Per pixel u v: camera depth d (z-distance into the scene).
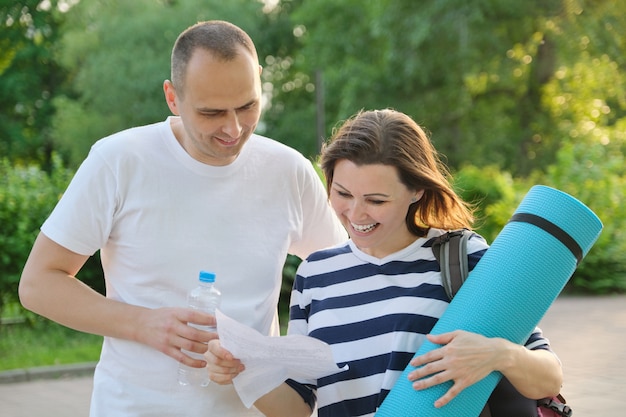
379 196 2.92
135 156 3.33
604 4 25.05
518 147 28.16
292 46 37.25
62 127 32.56
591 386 9.01
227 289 3.38
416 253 3.10
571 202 2.90
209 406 3.31
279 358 2.85
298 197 3.58
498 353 2.75
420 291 3.04
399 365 2.97
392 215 2.96
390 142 2.92
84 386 10.07
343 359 3.06
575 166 18.16
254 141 3.52
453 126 28.47
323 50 30.11
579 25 25.00
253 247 3.43
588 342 11.38
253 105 3.17
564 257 2.87
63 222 3.28
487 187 17.62
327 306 3.15
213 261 3.37
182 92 3.14
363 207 2.94
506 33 25.91
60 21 35.94
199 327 3.23
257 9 36.56
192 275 3.35
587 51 25.33
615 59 25.50
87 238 3.31
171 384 3.28
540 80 27.44
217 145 3.19
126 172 3.32
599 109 27.48
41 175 13.41
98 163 3.31
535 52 26.77
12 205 12.54
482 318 2.82
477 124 28.38
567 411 2.97
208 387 3.31
